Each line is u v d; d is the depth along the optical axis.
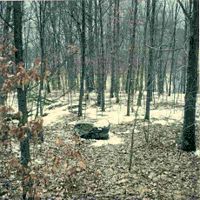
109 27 34.22
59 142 7.52
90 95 37.34
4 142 6.81
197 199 11.75
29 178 7.02
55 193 11.24
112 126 22.36
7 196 10.13
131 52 25.88
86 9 34.38
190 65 16.30
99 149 17.42
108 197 11.61
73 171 7.74
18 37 8.84
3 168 10.37
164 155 16.22
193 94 16.48
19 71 6.53
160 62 35.91
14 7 8.79
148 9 23.78
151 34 23.05
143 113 26.23
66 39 35.44
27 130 6.64
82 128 19.66
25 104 8.25
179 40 44.69
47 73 6.88
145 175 13.75
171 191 12.30
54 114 26.92
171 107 28.97
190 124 16.62
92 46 31.09
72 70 35.75
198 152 16.64
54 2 28.95
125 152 16.83
